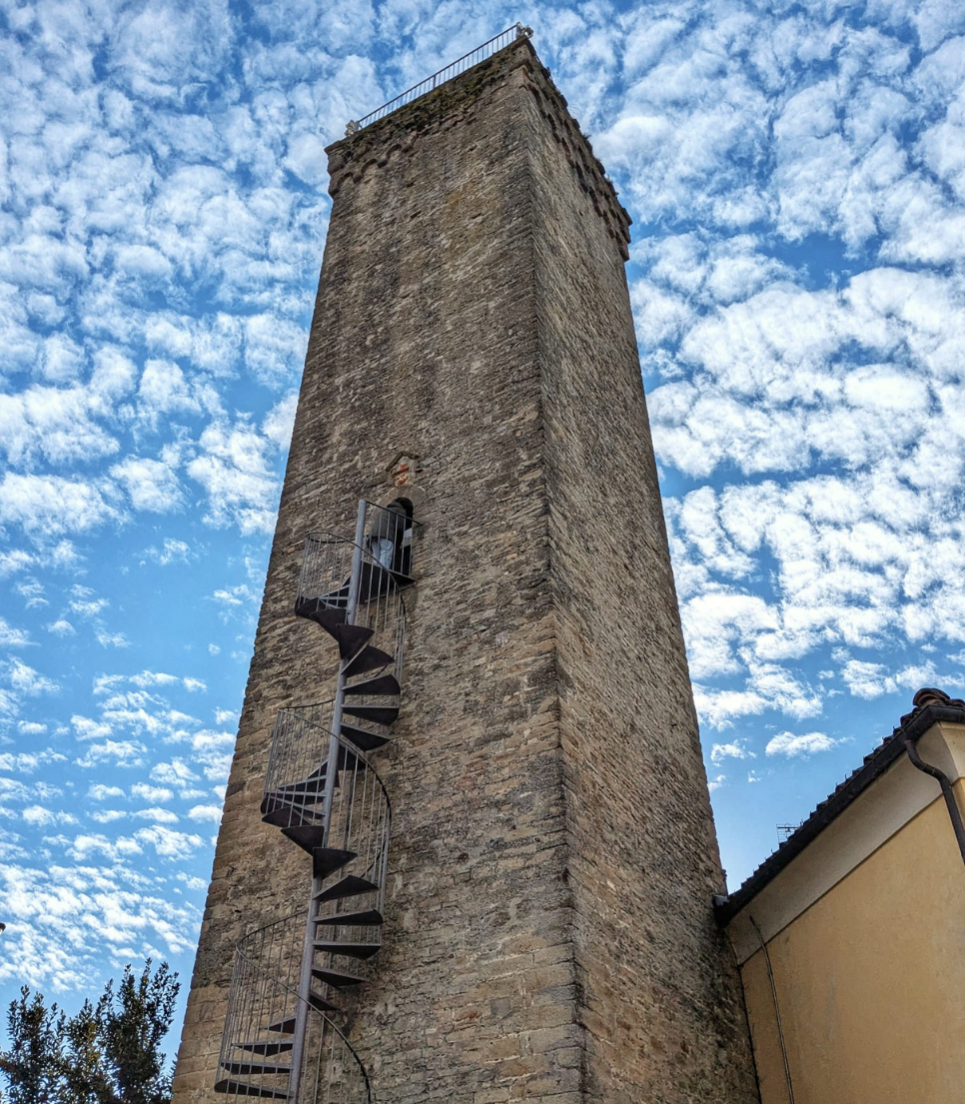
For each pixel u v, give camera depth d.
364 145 27.36
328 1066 13.45
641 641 19.02
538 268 21.19
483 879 13.84
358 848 15.11
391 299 23.16
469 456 18.78
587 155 27.25
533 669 15.40
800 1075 15.31
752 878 16.64
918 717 13.20
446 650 16.44
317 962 14.51
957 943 12.80
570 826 13.87
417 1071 12.78
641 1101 12.75
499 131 24.48
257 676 18.58
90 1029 27.30
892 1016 13.77
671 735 18.70
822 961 15.35
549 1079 11.89
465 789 14.79
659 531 22.28
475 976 13.10
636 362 25.23
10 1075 26.36
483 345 20.39
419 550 18.03
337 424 21.66
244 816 16.86
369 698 16.67
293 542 20.22
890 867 14.17
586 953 12.96
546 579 16.25
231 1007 14.26
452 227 23.39
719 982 16.30
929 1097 12.88
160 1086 27.06
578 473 19.06
